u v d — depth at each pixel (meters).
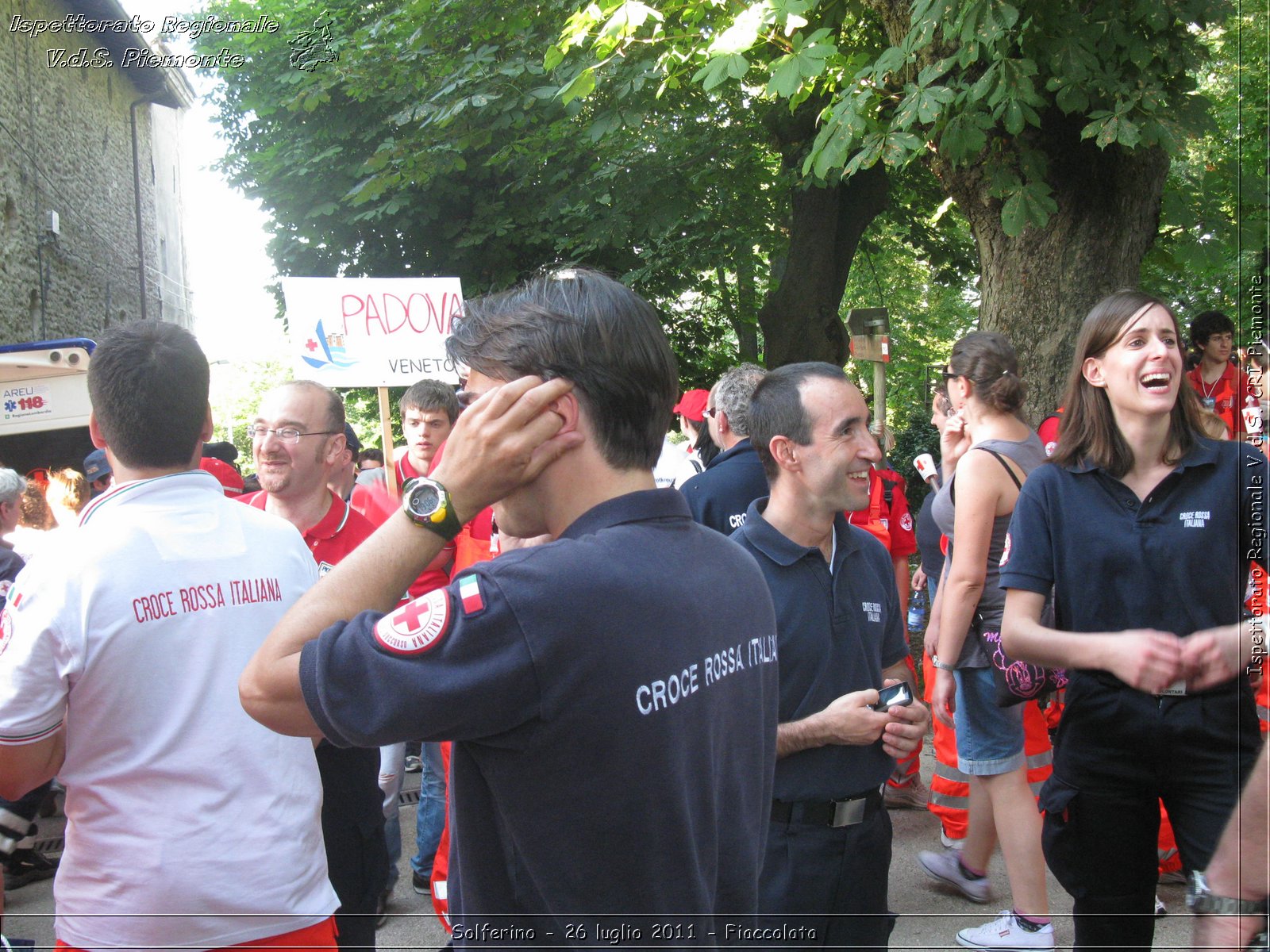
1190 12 4.52
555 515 1.35
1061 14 4.75
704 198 11.34
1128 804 2.13
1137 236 5.84
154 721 1.84
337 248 13.06
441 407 4.25
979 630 3.17
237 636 1.93
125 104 19.34
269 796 1.92
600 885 1.21
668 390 1.37
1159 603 2.10
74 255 16.12
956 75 5.16
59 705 1.82
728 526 3.32
